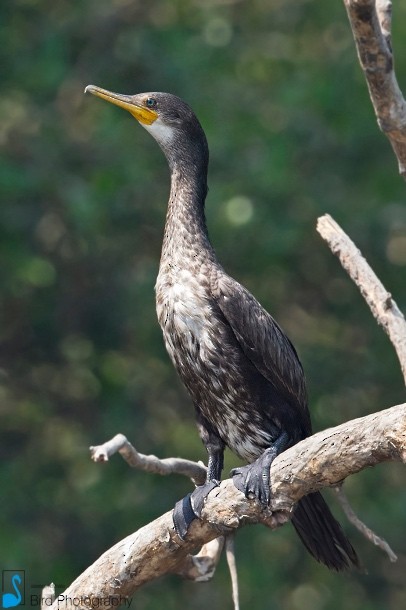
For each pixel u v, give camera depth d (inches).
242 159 525.3
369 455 222.5
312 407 538.0
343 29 564.4
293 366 296.8
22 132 536.1
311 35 580.7
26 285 555.8
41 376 574.6
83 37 553.6
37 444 563.2
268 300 560.7
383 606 550.9
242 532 527.2
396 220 533.6
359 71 535.2
